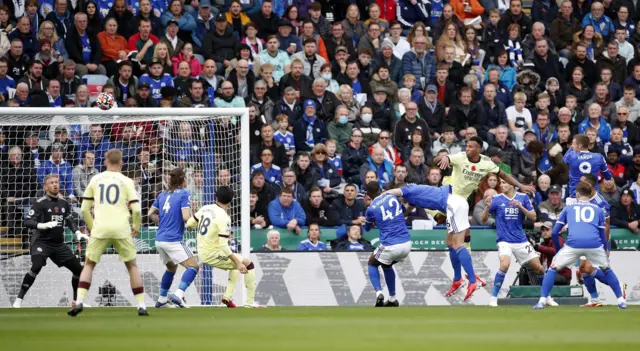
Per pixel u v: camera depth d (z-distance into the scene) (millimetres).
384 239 42344
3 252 47062
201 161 49625
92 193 32062
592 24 70438
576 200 43281
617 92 65750
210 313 35250
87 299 46531
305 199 52062
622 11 71062
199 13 63562
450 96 62938
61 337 22219
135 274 32531
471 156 43250
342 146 58250
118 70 58625
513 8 67938
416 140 57156
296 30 65062
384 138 57125
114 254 46812
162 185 48906
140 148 50250
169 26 60500
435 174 54438
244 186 46375
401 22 68875
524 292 46000
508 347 19109
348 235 50562
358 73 62062
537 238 49375
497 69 65250
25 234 48094
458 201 42781
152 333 23469
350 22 65812
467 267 42500
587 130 59531
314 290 47688
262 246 50031
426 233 50406
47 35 58000
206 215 39781
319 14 65250
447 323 27766
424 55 64250
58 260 43156
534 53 66562
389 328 25297
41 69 55875
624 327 25938
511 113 61906
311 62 62438
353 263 48156
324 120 59312
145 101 56312
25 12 59375
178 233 40062
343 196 52656
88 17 60250
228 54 61781
